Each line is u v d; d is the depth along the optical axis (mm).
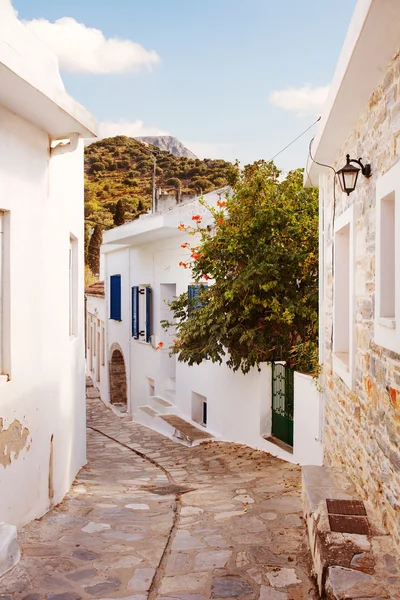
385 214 4195
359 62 3992
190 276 13023
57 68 6352
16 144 5320
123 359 18984
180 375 13477
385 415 4141
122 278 18016
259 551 4809
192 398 12734
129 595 3967
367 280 4773
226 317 9734
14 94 4820
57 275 6738
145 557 4707
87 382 23422
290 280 9523
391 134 3941
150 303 15523
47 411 6223
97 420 16469
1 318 5215
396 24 3480
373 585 3361
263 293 9430
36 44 5898
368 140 4711
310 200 9953
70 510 6227
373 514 4430
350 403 5457
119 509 6293
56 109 5191
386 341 3969
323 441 7156
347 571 3527
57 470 6648
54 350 6574
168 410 13727
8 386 5121
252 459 9016
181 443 11469
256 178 9805
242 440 10297
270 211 9461
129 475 8547
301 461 8148
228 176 10305
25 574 4262
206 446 10562
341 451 5930
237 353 9797
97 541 5117
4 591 3969
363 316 4898
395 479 3871
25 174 5527
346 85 4410
